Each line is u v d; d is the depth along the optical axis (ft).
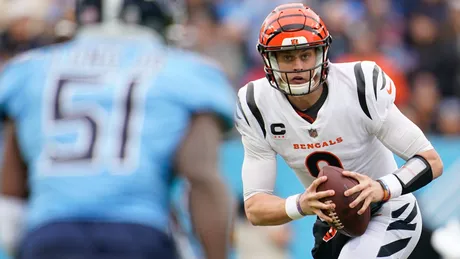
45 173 32.86
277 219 41.19
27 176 35.24
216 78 35.19
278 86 39.83
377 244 42.63
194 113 33.88
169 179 33.78
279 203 40.98
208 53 107.34
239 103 42.37
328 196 38.22
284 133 41.52
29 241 32.40
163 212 33.09
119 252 31.89
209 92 34.09
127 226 32.14
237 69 108.99
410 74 110.83
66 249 31.89
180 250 34.35
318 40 38.50
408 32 113.80
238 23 114.83
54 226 32.22
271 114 41.37
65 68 34.55
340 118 40.68
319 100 40.65
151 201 32.71
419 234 44.52
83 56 34.96
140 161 32.73
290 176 90.53
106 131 33.04
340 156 41.88
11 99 34.58
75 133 33.12
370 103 40.40
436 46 111.45
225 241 33.09
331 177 38.52
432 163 40.65
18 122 34.30
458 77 111.14
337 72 40.83
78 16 36.27
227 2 119.85
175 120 33.42
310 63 38.93
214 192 33.22
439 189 90.68
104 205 32.32
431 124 104.94
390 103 40.78
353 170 42.86
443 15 114.01
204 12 112.57
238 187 93.71
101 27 35.83
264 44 39.04
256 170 42.80
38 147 33.35
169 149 33.24
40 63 34.91
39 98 33.88
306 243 92.12
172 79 34.01
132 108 33.35
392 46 111.24
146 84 33.73
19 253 33.12
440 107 107.04
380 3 114.73
